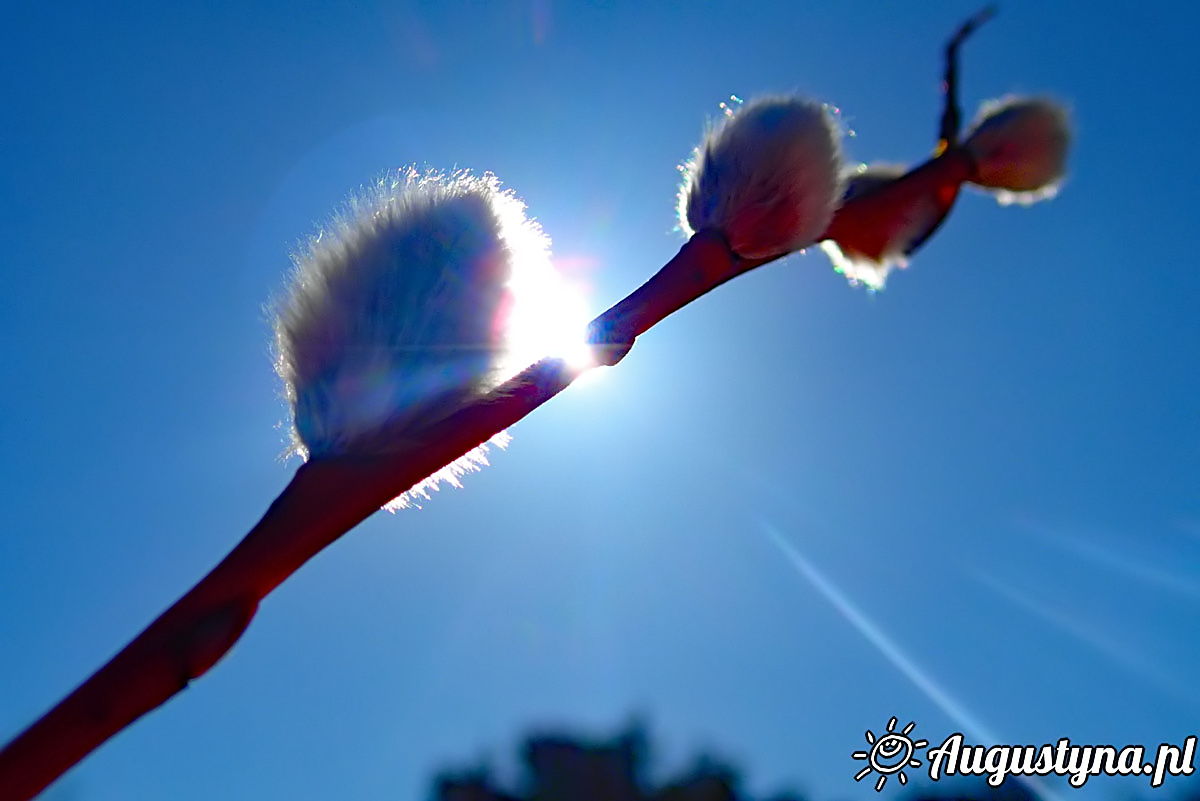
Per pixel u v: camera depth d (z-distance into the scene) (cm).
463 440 9
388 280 9
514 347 9
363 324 9
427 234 9
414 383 9
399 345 9
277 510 8
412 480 9
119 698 8
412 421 9
